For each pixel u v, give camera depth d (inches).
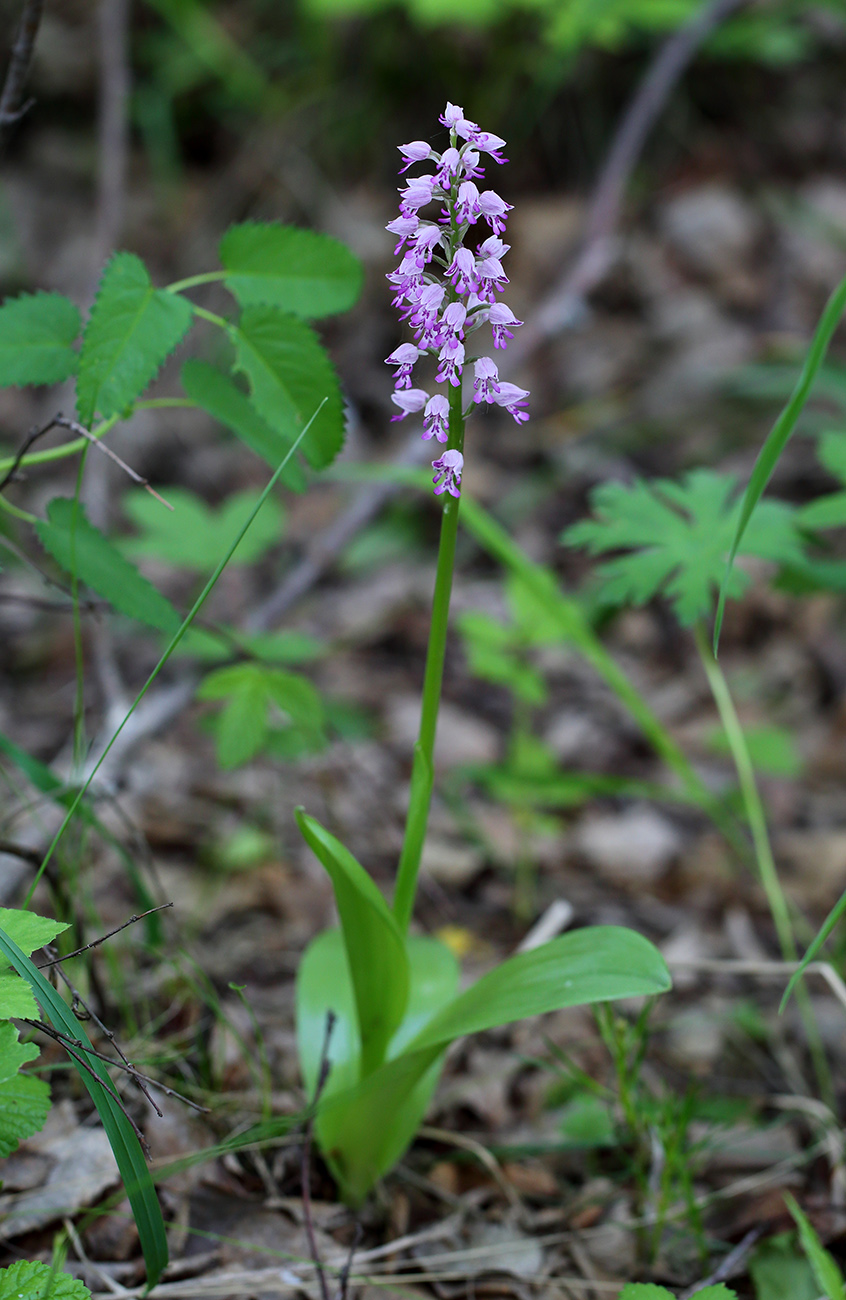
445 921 58.1
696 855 66.1
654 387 107.5
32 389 106.7
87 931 51.4
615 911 60.3
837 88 126.2
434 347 41.4
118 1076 47.1
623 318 115.0
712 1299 41.2
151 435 105.4
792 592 54.8
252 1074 47.8
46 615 84.0
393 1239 46.5
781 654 85.2
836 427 89.7
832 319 41.1
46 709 73.2
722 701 55.0
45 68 123.7
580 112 120.6
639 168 121.3
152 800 63.0
